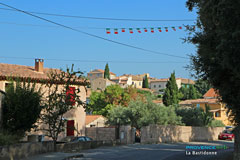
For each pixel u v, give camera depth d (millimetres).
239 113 14148
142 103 39594
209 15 12078
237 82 12312
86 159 17797
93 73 146125
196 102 72750
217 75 13070
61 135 32781
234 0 10492
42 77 32094
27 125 19734
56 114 21484
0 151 14070
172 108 42156
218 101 15227
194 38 13906
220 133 49938
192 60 13859
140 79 141500
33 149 17891
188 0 14852
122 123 38844
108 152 22516
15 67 33094
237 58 10609
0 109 18641
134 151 23688
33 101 19906
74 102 22109
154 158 18469
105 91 61750
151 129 35875
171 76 68000
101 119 49625
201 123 48000
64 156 17859
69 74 22156
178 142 39906
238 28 10602
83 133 35406
